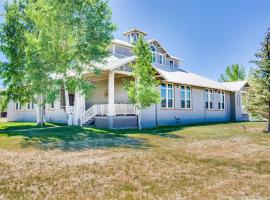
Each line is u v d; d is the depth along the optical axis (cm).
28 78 1777
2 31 1905
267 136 1559
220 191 558
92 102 2500
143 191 550
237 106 3466
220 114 3209
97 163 796
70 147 1095
